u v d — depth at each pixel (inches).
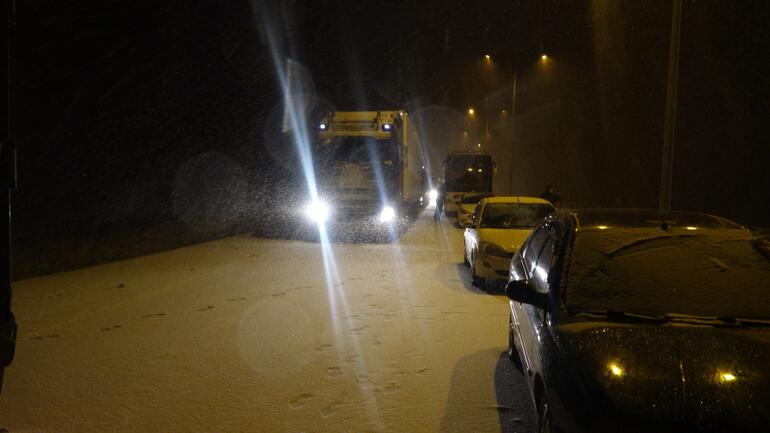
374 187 717.9
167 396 188.2
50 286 381.4
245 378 205.2
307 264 486.0
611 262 157.1
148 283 394.0
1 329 100.2
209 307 319.6
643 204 943.0
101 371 212.2
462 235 757.9
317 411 176.4
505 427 164.6
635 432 105.9
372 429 163.6
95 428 163.8
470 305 327.9
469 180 1086.4
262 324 282.4
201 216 989.8
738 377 111.7
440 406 180.1
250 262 497.7
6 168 100.7
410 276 426.3
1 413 173.8
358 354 233.6
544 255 185.0
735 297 144.2
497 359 227.3
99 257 522.6
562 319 140.5
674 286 148.5
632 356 119.6
